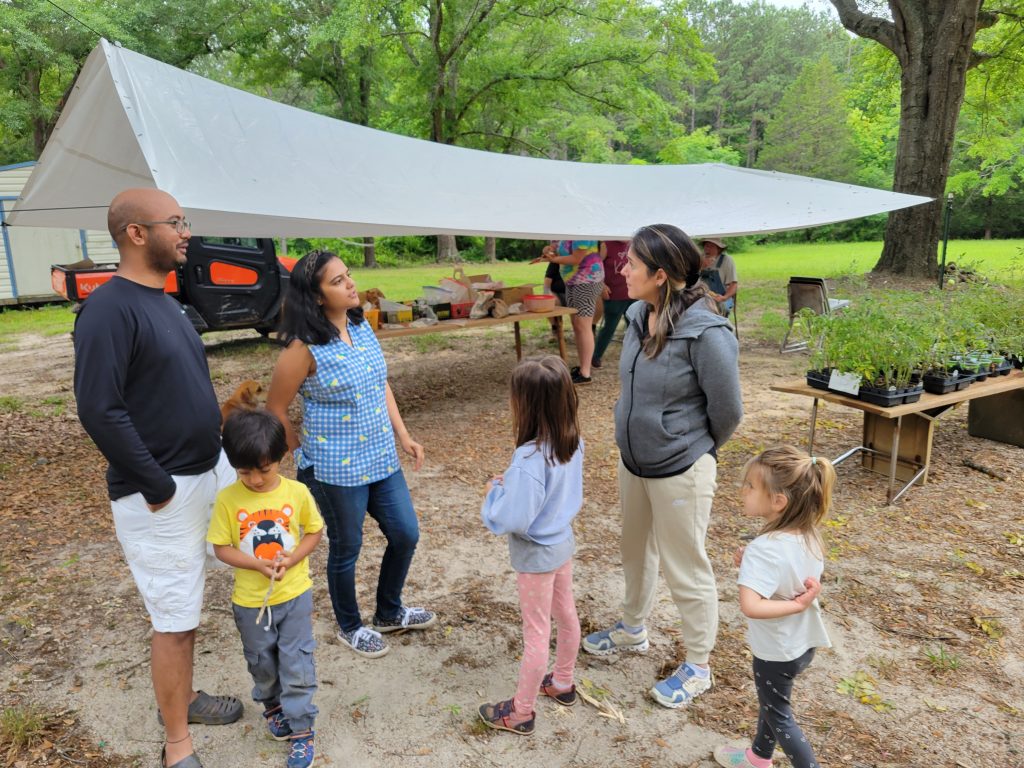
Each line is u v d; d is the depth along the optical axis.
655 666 2.83
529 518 2.20
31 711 2.54
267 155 4.43
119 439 1.89
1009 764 2.28
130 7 19.70
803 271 21.50
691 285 2.41
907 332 4.24
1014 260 13.02
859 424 5.85
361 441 2.56
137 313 1.96
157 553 2.08
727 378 2.30
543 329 10.87
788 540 2.05
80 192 4.30
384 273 22.67
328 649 2.95
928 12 13.89
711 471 2.46
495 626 3.12
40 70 19.62
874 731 2.44
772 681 2.07
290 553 2.23
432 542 3.96
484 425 6.22
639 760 2.32
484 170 6.64
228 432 2.10
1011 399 5.27
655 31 19.59
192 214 3.72
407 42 22.08
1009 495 4.40
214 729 2.47
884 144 46.22
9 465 5.29
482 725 2.48
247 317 9.62
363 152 5.43
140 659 2.89
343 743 2.41
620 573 3.58
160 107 3.75
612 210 7.01
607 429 5.91
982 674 2.75
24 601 3.33
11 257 14.26
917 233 14.62
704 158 43.00
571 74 21.66
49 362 9.35
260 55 23.02
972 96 20.14
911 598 3.30
